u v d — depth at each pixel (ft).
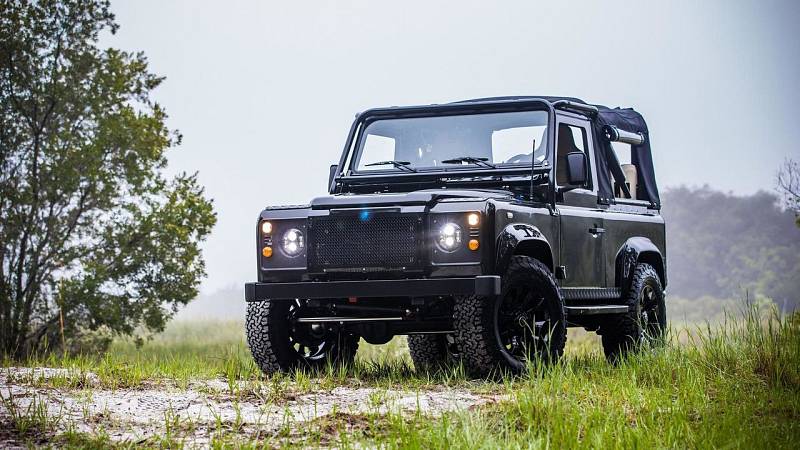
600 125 33.19
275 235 27.86
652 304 34.47
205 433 19.85
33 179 63.67
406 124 31.12
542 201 29.19
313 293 27.09
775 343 27.91
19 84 66.54
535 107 30.17
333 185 31.22
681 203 378.94
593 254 31.17
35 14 67.41
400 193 27.50
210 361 37.68
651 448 17.85
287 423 19.89
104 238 63.87
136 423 20.84
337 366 30.68
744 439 18.25
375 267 26.81
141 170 64.49
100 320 62.39
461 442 17.53
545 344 27.78
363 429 19.63
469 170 29.94
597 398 22.34
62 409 22.02
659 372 26.84
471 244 26.17
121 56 68.03
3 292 62.23
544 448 17.56
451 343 35.81
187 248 64.75
